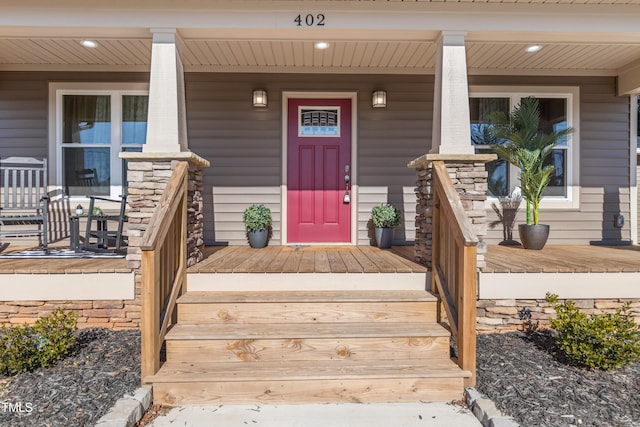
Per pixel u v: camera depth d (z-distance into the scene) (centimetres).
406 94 532
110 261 390
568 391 248
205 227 532
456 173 345
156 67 354
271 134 532
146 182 340
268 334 278
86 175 532
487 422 222
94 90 525
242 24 360
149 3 354
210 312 304
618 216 551
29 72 519
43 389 247
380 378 253
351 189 539
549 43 397
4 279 339
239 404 252
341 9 361
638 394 245
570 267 345
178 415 239
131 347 310
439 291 307
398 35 375
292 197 540
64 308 342
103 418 212
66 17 354
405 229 537
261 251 471
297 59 496
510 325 345
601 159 552
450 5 360
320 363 271
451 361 274
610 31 366
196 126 528
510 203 544
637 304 344
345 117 540
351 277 334
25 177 529
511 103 547
